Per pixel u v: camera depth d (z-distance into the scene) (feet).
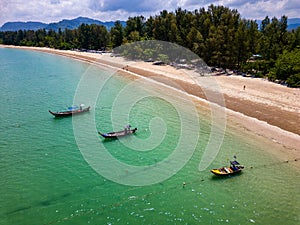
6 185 73.51
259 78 198.29
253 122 119.03
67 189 71.97
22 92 185.26
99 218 62.23
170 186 73.15
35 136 106.32
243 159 87.97
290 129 110.63
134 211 64.34
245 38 217.56
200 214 63.62
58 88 197.88
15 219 61.72
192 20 258.78
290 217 62.54
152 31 264.52
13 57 442.09
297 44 207.62
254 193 70.85
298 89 165.99
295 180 76.33
